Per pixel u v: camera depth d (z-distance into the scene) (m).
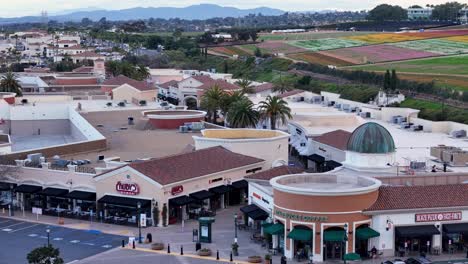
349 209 86.38
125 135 152.50
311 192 85.44
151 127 160.62
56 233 99.94
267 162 125.00
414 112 176.25
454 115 191.88
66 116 185.12
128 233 99.75
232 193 116.75
